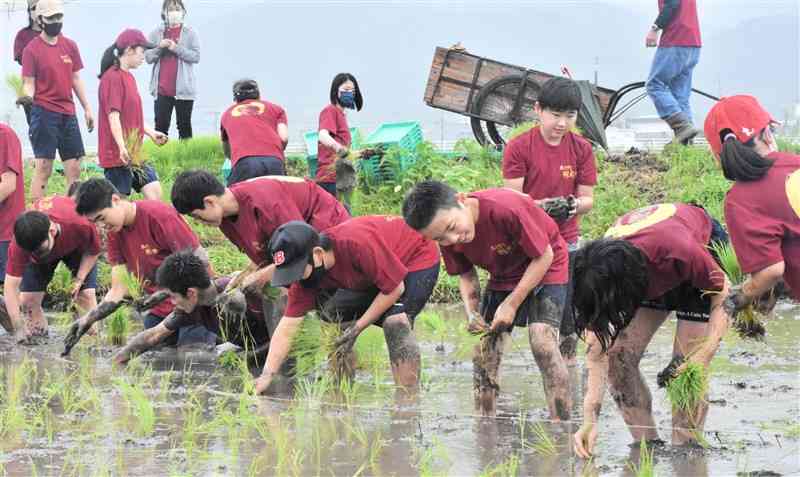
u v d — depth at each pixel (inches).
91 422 255.1
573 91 303.7
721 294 228.5
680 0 563.8
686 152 561.0
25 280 360.2
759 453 226.8
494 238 254.4
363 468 217.9
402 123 567.5
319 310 291.6
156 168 587.2
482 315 271.9
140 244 324.8
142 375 306.3
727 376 297.1
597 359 229.6
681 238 223.9
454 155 584.7
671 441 237.0
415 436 242.4
